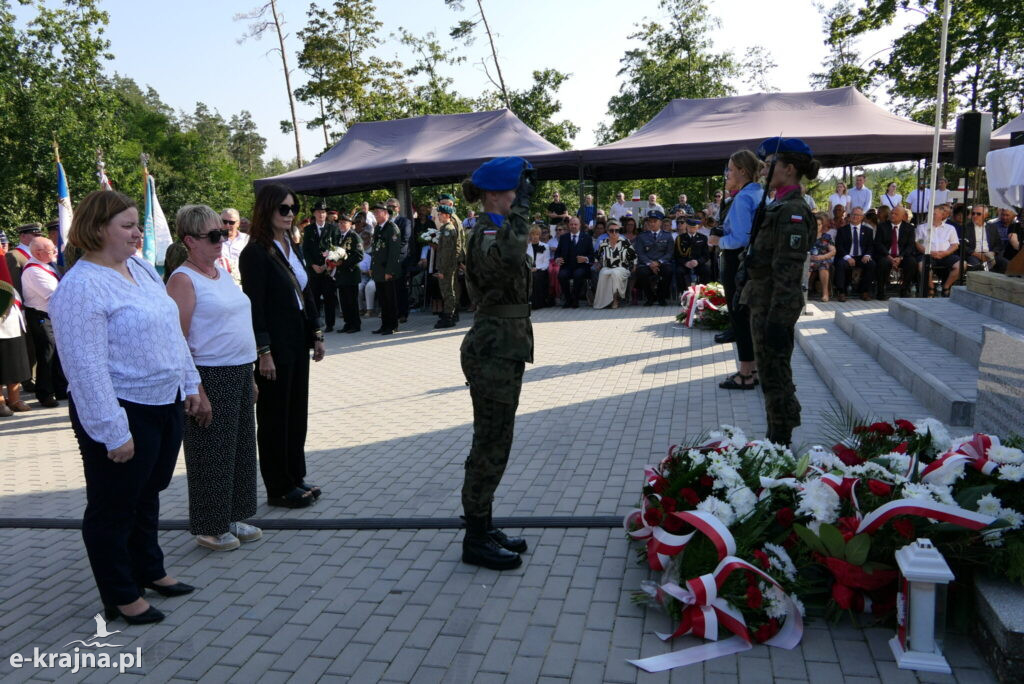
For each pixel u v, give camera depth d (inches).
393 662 120.2
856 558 120.8
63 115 1222.9
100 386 122.5
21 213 1213.1
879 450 145.3
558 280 571.2
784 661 114.6
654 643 121.6
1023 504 125.7
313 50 1393.9
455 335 480.4
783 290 177.5
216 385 160.6
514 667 116.8
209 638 130.6
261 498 199.3
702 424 242.1
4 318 316.8
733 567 119.8
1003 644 103.7
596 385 307.9
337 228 530.6
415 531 171.6
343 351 449.4
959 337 255.4
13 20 1211.2
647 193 1529.3
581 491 188.7
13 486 226.8
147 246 404.5
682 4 1501.0
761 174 259.4
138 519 142.9
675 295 567.5
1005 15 873.5
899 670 110.6
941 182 621.6
